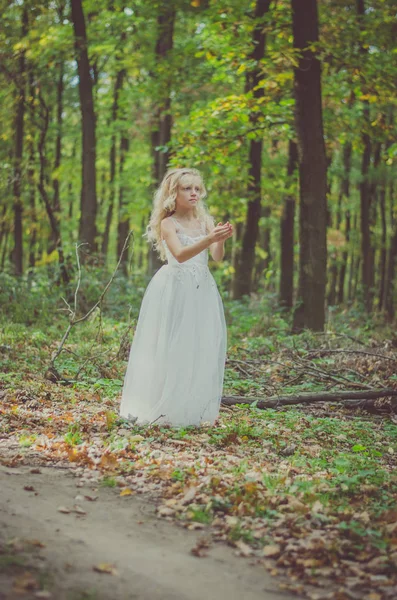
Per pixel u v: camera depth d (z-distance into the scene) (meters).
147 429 6.19
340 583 3.55
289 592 3.41
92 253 16.62
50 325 12.80
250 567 3.67
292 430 6.92
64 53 17.77
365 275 23.50
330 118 17.38
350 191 31.34
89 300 14.35
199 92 19.05
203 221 6.57
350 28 14.29
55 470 5.00
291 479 5.14
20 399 7.32
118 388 8.30
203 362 6.47
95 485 4.75
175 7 17.66
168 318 6.42
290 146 19.58
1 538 3.64
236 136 15.23
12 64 19.36
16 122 21.25
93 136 17.75
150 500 4.54
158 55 18.81
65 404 7.25
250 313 15.97
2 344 10.22
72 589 3.18
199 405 6.45
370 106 17.14
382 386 8.80
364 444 6.70
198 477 4.96
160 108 20.83
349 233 29.41
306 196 13.59
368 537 4.08
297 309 13.62
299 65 13.35
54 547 3.61
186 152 15.38
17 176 19.97
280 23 14.15
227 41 15.21
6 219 24.72
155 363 6.44
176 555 3.72
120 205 28.11
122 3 18.67
